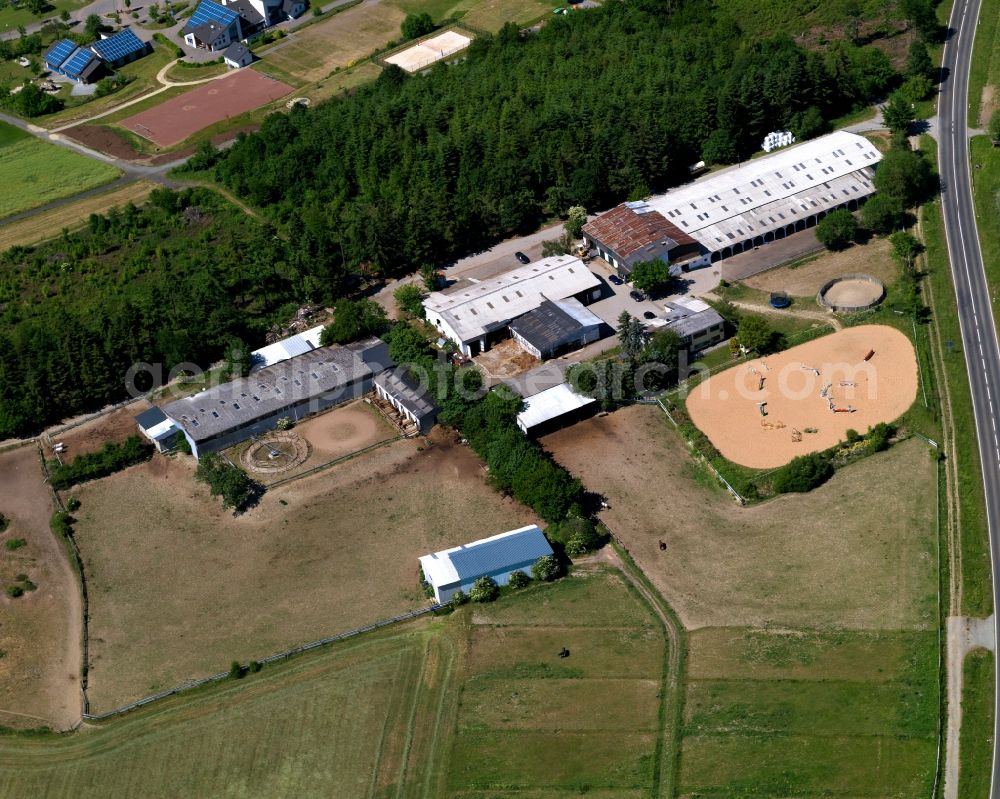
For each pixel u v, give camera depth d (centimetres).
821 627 17938
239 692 17700
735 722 16612
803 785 15700
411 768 16425
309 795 16175
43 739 17388
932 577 18550
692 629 18100
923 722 16338
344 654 18150
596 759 16312
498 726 16875
